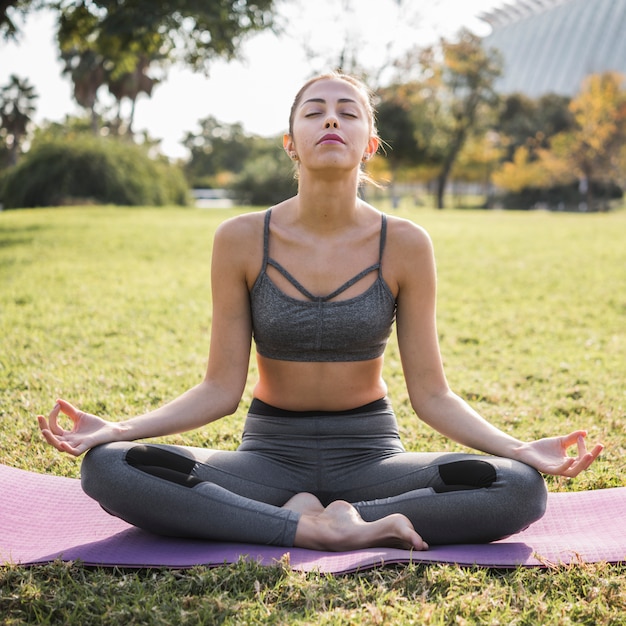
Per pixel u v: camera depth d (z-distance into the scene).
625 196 47.00
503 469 2.39
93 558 2.29
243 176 32.06
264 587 2.13
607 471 3.31
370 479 2.61
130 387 4.68
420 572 2.23
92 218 19.28
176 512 2.37
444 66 36.06
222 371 2.69
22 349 5.60
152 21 11.12
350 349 2.64
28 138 59.44
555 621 1.99
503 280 9.31
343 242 2.66
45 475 3.02
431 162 39.47
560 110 49.00
